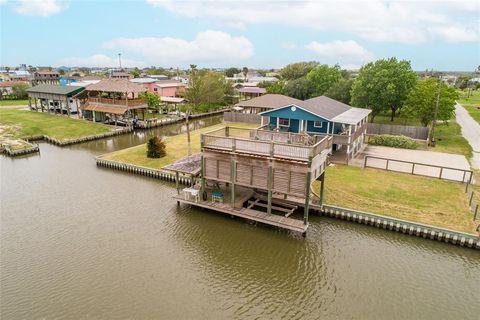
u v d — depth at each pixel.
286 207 19.92
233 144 18.14
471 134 40.09
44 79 101.44
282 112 29.30
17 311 12.29
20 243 16.80
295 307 12.57
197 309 12.42
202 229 18.19
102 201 21.80
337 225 18.53
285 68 105.94
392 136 35.22
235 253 16.05
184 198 20.39
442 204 19.58
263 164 17.50
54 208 20.77
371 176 24.36
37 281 13.92
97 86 48.19
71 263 15.16
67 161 31.36
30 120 47.91
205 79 64.31
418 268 14.92
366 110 35.84
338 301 12.88
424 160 28.83
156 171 25.89
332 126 28.02
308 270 14.77
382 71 41.66
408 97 39.16
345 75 78.12
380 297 13.09
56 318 11.96
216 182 22.30
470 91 112.50
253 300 12.95
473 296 13.22
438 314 12.24
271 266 15.06
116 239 17.17
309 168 16.25
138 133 44.50
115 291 13.34
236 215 18.69
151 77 111.12
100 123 47.59
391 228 17.77
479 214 18.34
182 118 53.50
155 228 18.28
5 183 25.25
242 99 76.88
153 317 12.00
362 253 16.02
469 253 16.00
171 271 14.65
